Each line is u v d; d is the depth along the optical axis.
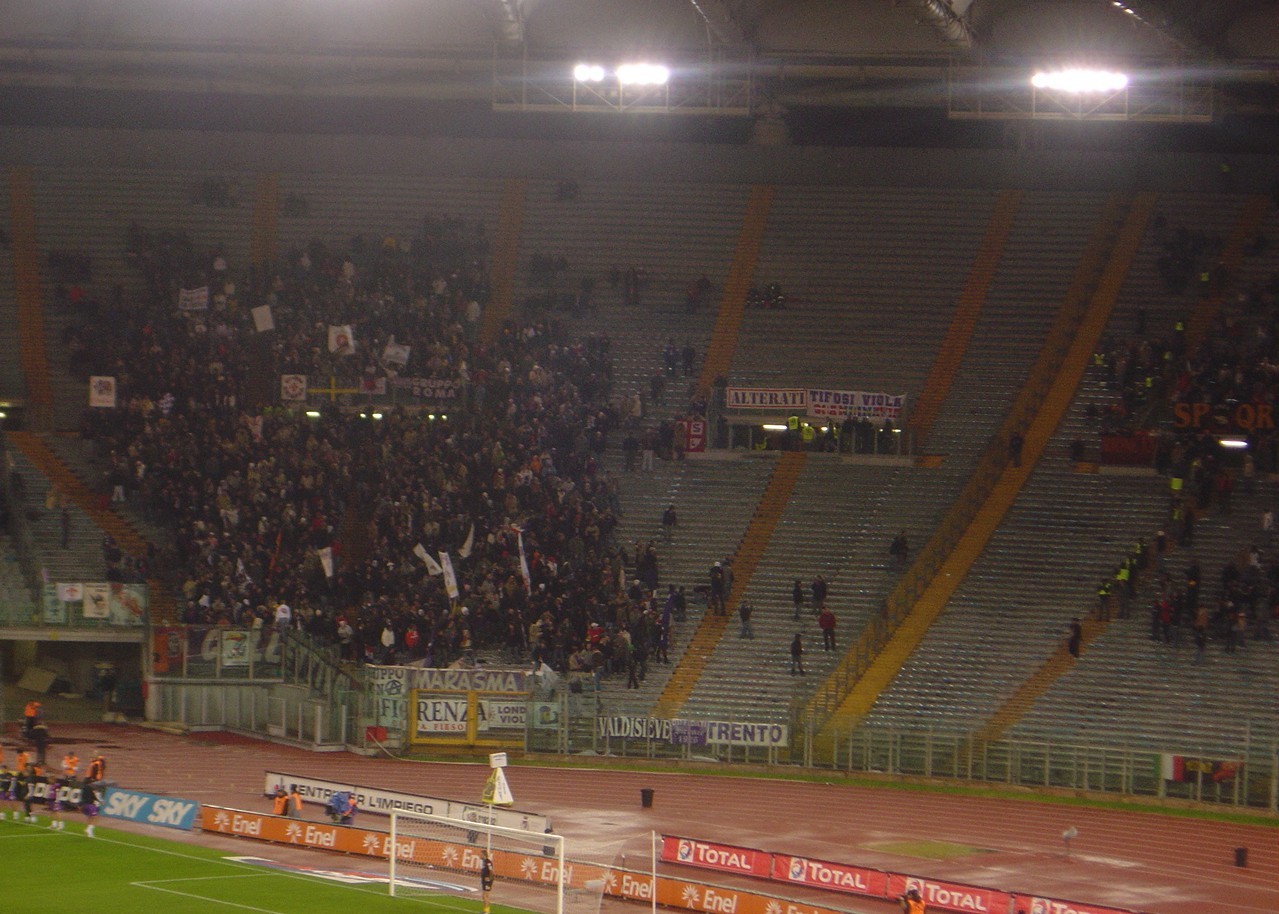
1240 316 70.38
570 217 79.81
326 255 75.44
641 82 65.81
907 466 66.81
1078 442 65.25
